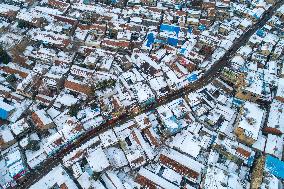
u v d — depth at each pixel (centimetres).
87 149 13550
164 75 16388
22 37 17612
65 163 13238
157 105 15588
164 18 19075
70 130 13925
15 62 16712
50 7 19800
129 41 17638
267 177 12394
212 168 12638
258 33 18588
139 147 13750
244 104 14662
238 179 12425
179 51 17288
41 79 15850
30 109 15075
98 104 15262
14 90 15725
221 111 15012
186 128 14600
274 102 15412
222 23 19200
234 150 13462
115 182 12769
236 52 17638
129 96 15462
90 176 12769
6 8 19075
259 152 13875
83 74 16212
